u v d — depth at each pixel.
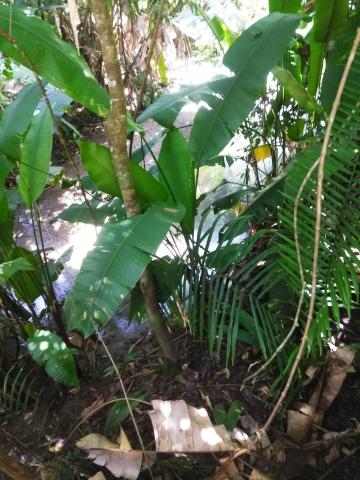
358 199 1.35
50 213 4.16
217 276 1.74
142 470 1.62
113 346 2.48
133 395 1.98
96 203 2.37
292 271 1.60
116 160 1.51
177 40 5.99
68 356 1.93
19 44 1.34
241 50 1.69
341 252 1.44
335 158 1.36
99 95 1.40
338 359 1.76
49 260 2.77
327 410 1.78
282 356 1.75
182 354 2.14
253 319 1.73
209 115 1.70
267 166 3.85
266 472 1.57
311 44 2.02
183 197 1.77
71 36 4.58
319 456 1.64
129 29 4.37
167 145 1.71
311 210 1.43
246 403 1.83
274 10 2.01
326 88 1.86
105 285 1.32
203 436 1.47
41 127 1.86
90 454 1.59
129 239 1.41
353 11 2.04
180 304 2.01
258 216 2.18
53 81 1.39
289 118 2.56
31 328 2.14
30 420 1.86
